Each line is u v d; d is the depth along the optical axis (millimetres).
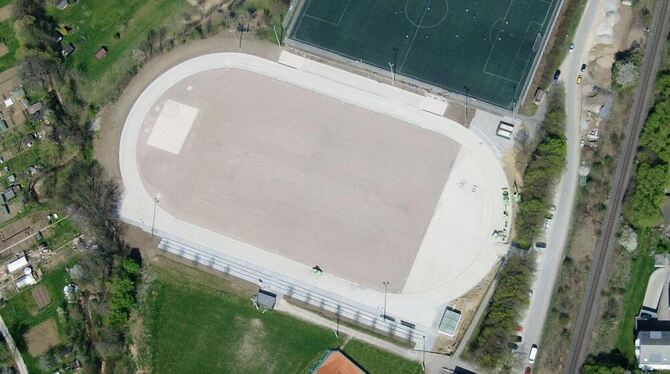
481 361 172500
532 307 177250
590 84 188250
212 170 190750
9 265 186625
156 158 192250
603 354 173375
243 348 180000
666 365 168625
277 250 185125
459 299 179250
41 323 184000
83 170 191875
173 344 181125
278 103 193625
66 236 188250
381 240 183750
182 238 187375
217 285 184000
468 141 187500
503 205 182875
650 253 177625
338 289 182000
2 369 181375
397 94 191750
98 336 182125
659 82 183875
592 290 176750
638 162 180500
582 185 182250
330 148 190000
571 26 191000
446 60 191875
